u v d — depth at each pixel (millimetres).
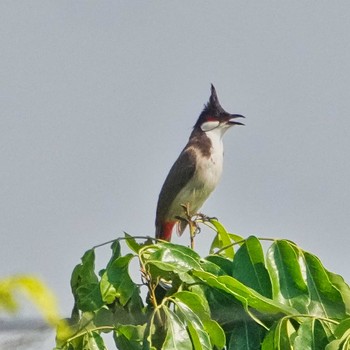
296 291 5969
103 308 6219
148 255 6211
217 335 5680
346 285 6168
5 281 2480
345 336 5191
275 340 5504
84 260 6422
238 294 5766
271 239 6137
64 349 5824
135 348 5980
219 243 7945
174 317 5523
